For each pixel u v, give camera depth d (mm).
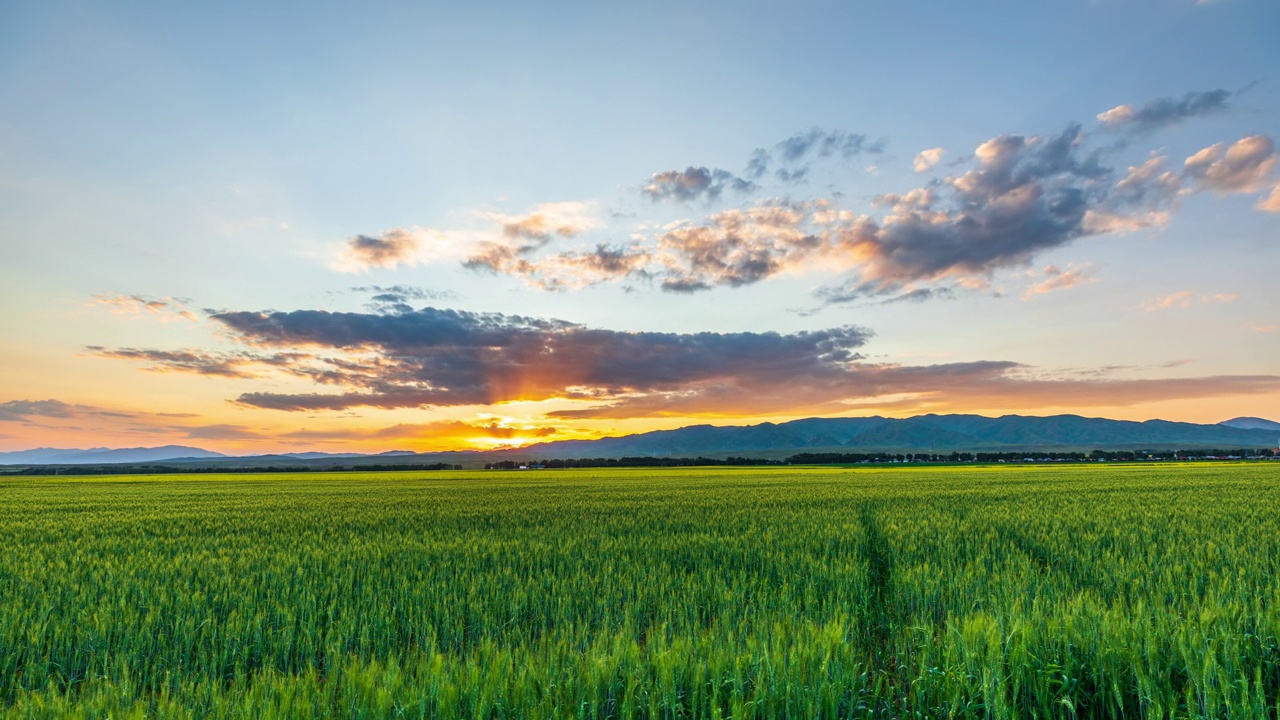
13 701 7367
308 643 8508
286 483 70875
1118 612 7414
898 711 6727
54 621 9195
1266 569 11922
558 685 6121
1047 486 43500
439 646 8859
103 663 8227
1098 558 13578
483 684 6082
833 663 6543
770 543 15938
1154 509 24562
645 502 32438
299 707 5633
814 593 10289
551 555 14758
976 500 31125
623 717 5824
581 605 10195
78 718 5590
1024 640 6680
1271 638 6883
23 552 16641
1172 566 11898
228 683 8031
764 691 5969
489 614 9750
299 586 11242
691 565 13844
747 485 51844
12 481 77812
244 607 9820
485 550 15477
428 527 21688
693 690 5988
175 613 9820
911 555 14227
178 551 16734
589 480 70562
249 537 19703
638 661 6602
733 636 7516
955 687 6324
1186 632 6820
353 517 26016
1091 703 6434
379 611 9547
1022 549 15312
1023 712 6199
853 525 19703
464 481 73125
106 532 21750
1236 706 5574
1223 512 23031
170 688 7680
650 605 10273
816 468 111438
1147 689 5934
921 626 7875
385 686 6047
